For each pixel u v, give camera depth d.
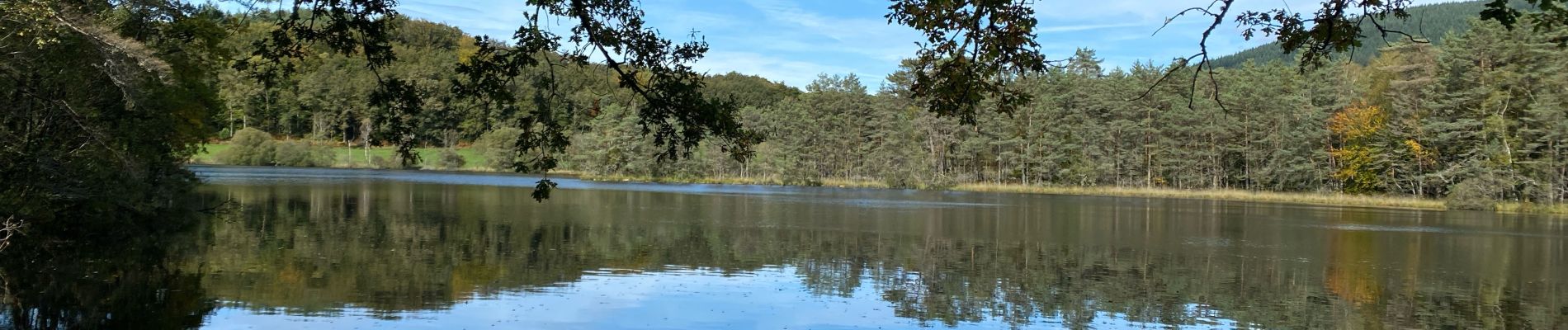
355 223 29.44
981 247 26.05
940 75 7.26
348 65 101.44
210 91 26.59
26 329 13.03
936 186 72.00
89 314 14.03
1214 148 69.50
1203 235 30.72
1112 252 25.08
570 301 16.06
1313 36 6.92
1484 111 54.16
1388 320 16.12
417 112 8.55
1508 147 53.00
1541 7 6.36
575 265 20.48
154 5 16.36
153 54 15.82
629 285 17.86
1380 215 43.06
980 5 6.85
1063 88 78.88
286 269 18.70
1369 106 64.75
